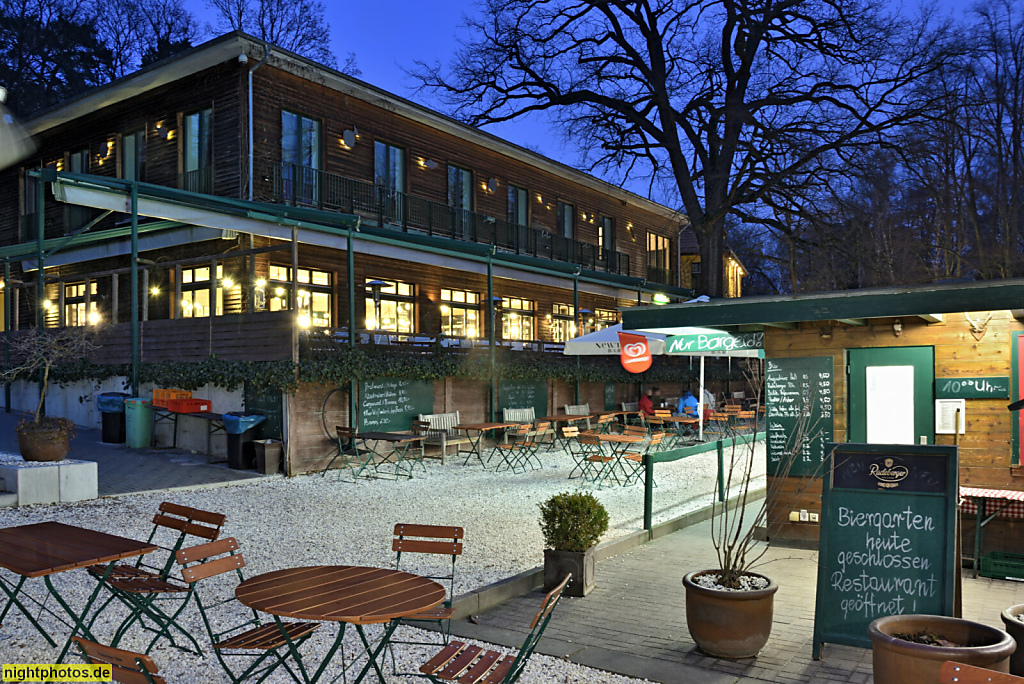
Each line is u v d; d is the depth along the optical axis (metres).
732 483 13.12
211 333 14.46
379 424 15.02
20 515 8.83
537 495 11.73
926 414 7.89
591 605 6.27
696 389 26.39
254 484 12.01
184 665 4.75
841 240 30.59
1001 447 7.50
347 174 20.28
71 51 34.28
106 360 16.23
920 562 5.04
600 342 15.35
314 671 4.70
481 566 7.38
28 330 17.27
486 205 25.55
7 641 5.06
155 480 11.57
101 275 17.12
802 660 5.05
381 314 20.98
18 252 17.70
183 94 18.62
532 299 27.23
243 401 13.87
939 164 30.92
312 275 19.02
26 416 17.06
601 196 32.22
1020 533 7.22
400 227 21.80
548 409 19.89
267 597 4.02
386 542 8.35
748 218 32.38
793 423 8.54
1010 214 28.94
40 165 22.20
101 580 4.66
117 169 19.98
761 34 30.03
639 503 11.06
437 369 16.17
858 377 8.24
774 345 8.70
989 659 3.54
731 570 5.28
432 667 3.90
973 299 6.26
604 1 32.31
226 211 13.99
